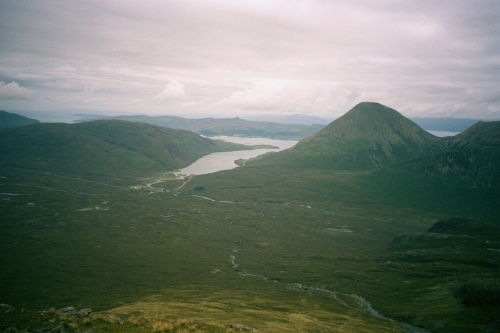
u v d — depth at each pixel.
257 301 138.88
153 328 56.66
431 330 120.75
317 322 108.56
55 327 51.38
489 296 131.75
